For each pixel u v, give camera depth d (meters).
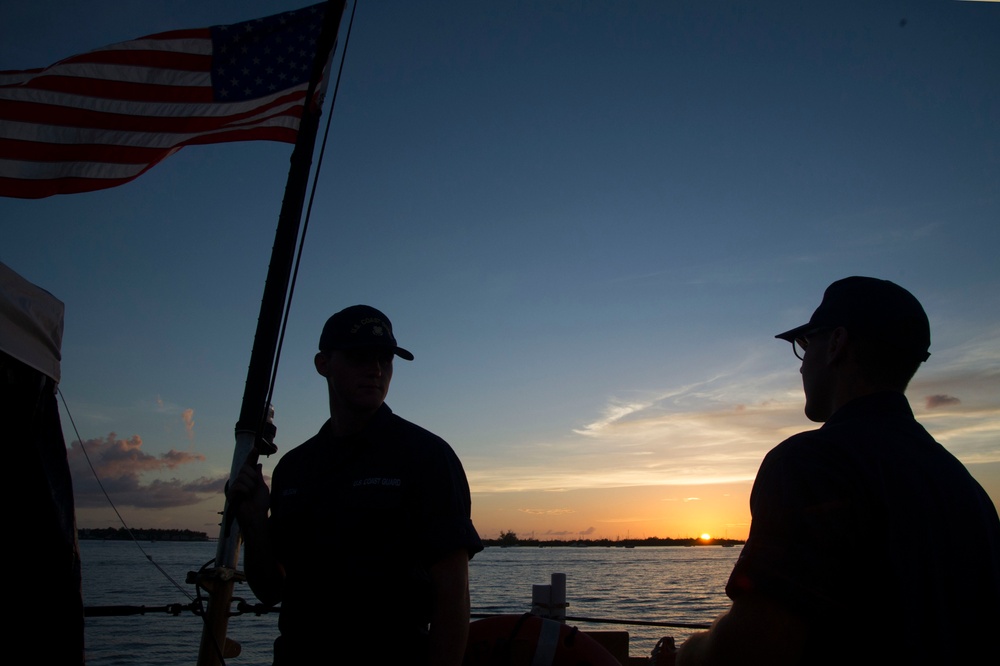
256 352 3.32
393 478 2.65
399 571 2.59
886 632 1.53
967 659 1.57
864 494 1.61
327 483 2.75
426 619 2.65
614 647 5.05
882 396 1.85
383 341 2.81
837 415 1.86
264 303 3.41
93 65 5.33
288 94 5.18
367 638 2.53
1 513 3.49
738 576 1.62
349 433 2.85
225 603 2.99
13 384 3.57
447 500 2.62
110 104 5.29
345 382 2.80
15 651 3.45
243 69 5.31
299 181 3.62
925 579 1.57
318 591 2.62
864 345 1.90
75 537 3.82
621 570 100.38
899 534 1.58
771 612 1.53
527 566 121.31
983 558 1.66
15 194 5.14
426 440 2.75
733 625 1.57
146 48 5.34
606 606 36.91
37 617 3.55
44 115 5.19
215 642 2.93
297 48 5.30
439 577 2.54
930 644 1.53
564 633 3.65
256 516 2.87
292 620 2.67
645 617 29.92
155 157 5.28
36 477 3.62
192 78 5.30
